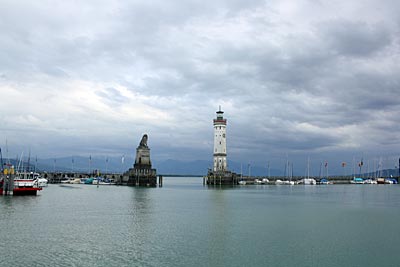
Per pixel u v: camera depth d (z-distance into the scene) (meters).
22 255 44.34
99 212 80.56
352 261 43.53
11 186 112.38
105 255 44.91
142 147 191.25
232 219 72.69
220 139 199.25
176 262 42.72
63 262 41.91
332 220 72.75
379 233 59.19
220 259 44.03
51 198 112.00
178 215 77.56
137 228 61.66
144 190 163.25
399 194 157.50
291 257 45.00
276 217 76.12
